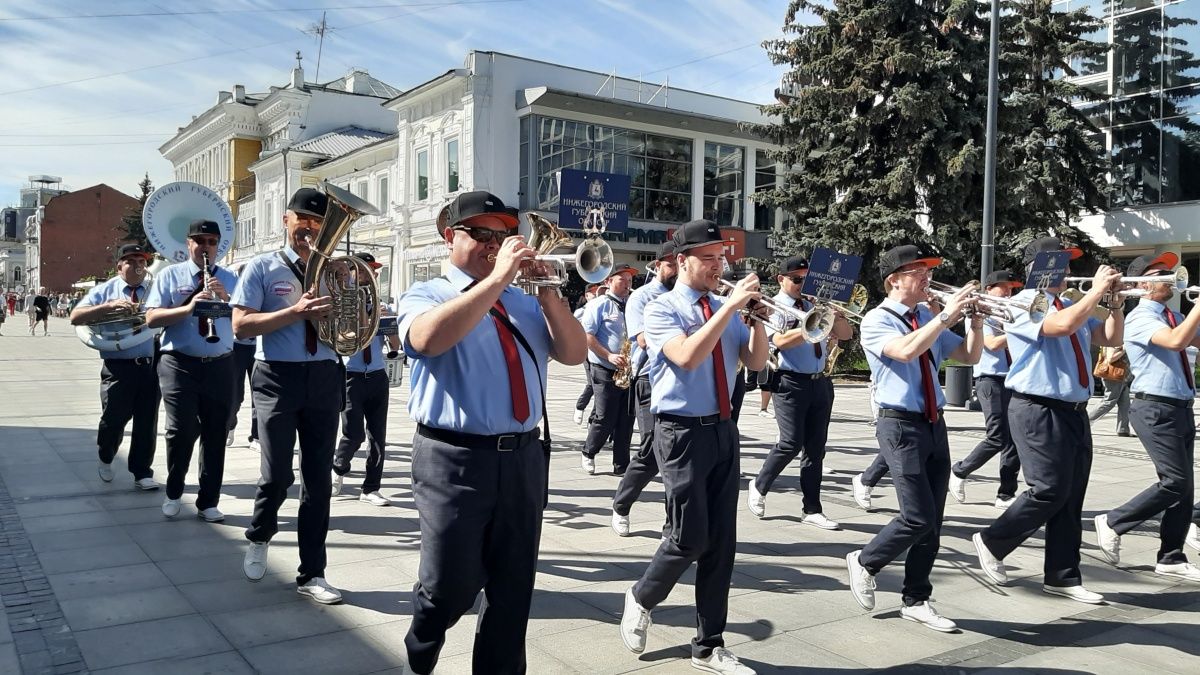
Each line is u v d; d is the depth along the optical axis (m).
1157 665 4.26
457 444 3.15
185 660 4.07
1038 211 20.25
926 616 4.72
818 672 4.13
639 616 4.18
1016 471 7.69
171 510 6.55
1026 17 20.14
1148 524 7.21
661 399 4.07
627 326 6.39
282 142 41.28
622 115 28.59
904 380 4.73
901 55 18.80
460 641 4.39
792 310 4.17
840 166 20.19
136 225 61.41
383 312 7.40
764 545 6.32
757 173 32.75
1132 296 5.88
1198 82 22.84
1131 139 24.39
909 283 4.91
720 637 4.05
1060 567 5.27
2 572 5.28
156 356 6.49
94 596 4.89
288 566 5.50
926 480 4.69
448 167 28.72
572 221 15.67
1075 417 5.11
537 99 26.69
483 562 3.22
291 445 4.96
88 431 10.67
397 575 5.39
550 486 8.23
